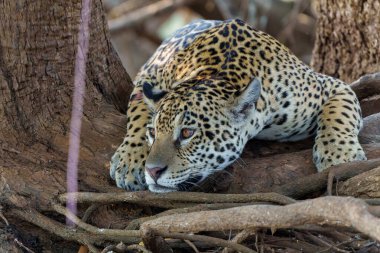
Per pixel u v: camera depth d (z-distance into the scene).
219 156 10.49
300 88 11.38
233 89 10.80
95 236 10.13
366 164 10.16
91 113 11.64
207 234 9.95
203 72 11.17
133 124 11.27
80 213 10.47
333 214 7.86
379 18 13.72
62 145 11.09
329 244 9.34
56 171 10.66
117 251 9.71
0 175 10.49
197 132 10.34
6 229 10.43
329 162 10.70
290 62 11.56
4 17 10.66
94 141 11.28
